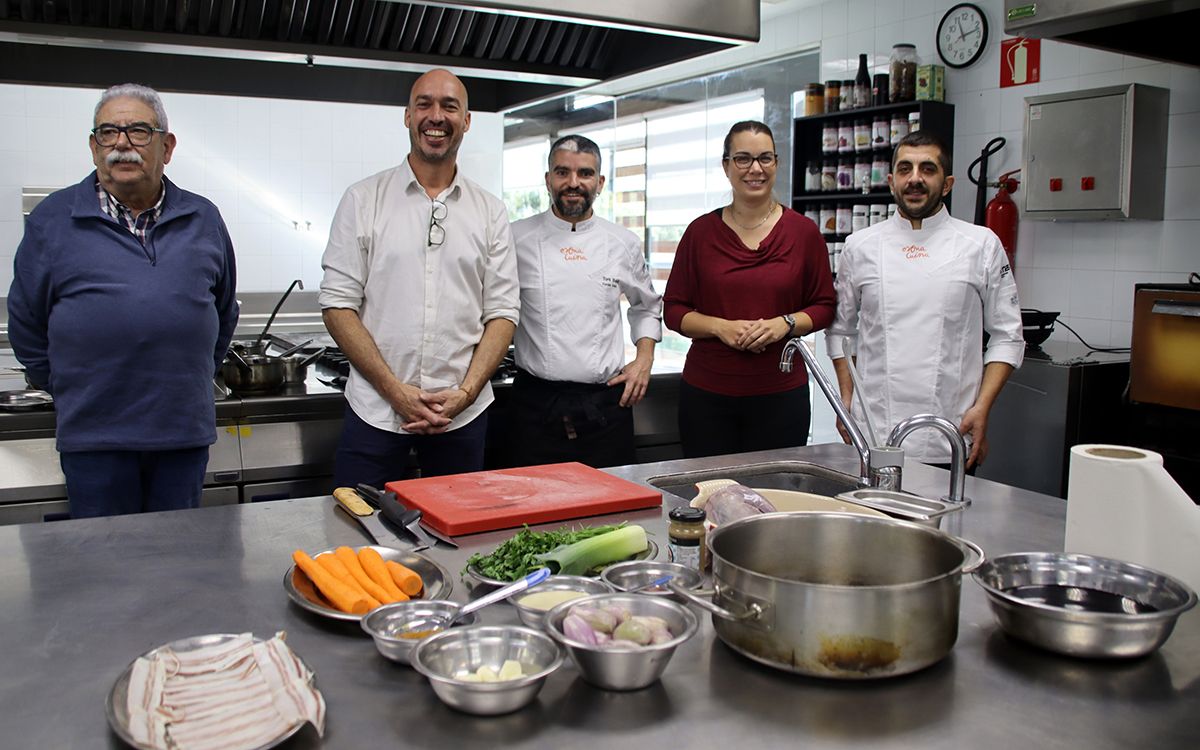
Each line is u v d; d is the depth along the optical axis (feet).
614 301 10.36
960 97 15.46
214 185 18.95
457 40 9.18
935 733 3.25
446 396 8.46
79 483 7.63
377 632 3.76
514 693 3.25
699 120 21.89
